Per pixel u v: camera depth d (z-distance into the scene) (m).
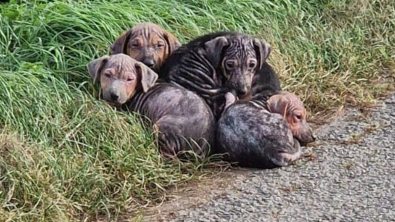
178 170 1.98
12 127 1.95
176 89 2.06
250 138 2.01
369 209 1.83
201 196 1.90
